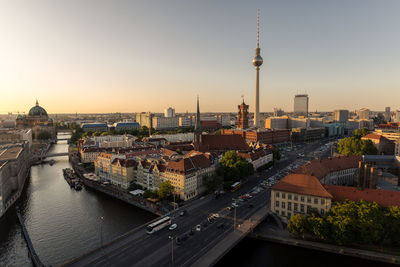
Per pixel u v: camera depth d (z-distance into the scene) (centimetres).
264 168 19725
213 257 8169
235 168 15588
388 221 8625
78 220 12338
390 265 8331
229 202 12925
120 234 10881
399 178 16462
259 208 12044
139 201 13725
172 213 11681
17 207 13825
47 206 14188
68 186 17938
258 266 8594
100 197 15538
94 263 7900
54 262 9131
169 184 13275
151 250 8625
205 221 10762
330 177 14688
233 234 9619
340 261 8756
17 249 10200
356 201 9794
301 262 8775
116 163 16825
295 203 10538
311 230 9306
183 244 8975
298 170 12344
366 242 8575
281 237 9788
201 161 15262
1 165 14750
